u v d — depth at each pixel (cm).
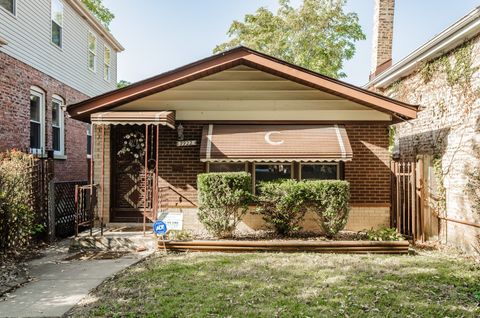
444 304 572
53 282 684
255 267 761
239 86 1097
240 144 1015
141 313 532
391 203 1123
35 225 1012
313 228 1081
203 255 873
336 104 1098
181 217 937
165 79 1046
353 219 1092
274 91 1096
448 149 1059
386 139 1098
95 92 2044
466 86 982
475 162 930
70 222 1220
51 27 1532
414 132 1293
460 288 646
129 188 1143
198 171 1102
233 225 971
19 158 962
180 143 1100
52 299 596
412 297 599
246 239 966
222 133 1053
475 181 883
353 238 976
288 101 1097
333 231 951
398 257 869
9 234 882
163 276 701
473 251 923
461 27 944
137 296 601
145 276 704
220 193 948
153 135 1130
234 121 1099
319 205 960
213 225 954
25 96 1333
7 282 683
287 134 1048
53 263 828
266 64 1039
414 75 1292
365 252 906
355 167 1100
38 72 1427
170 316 521
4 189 874
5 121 1211
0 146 1181
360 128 1102
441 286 655
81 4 1739
